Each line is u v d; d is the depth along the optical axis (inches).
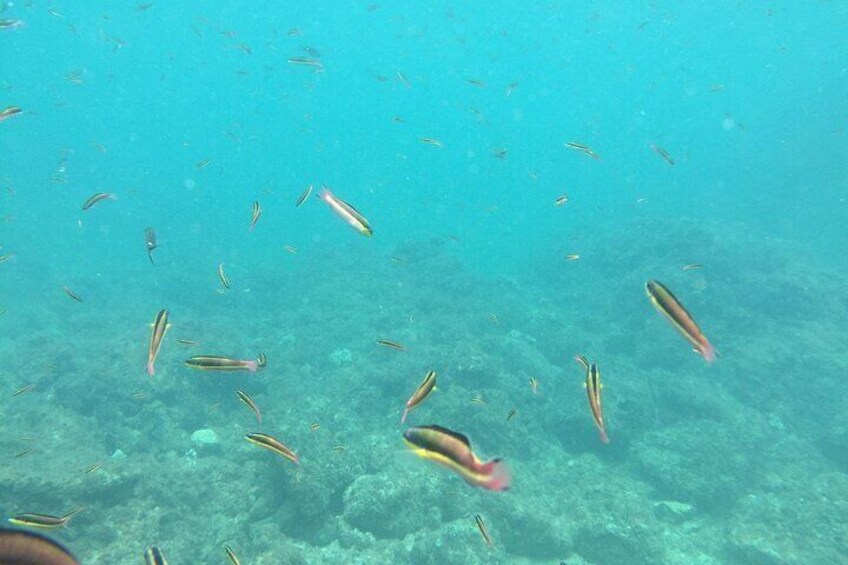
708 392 629.9
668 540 438.0
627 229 1165.1
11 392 518.3
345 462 430.0
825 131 1713.8
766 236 1090.1
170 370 568.1
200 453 484.7
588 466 527.8
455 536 370.6
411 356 654.5
